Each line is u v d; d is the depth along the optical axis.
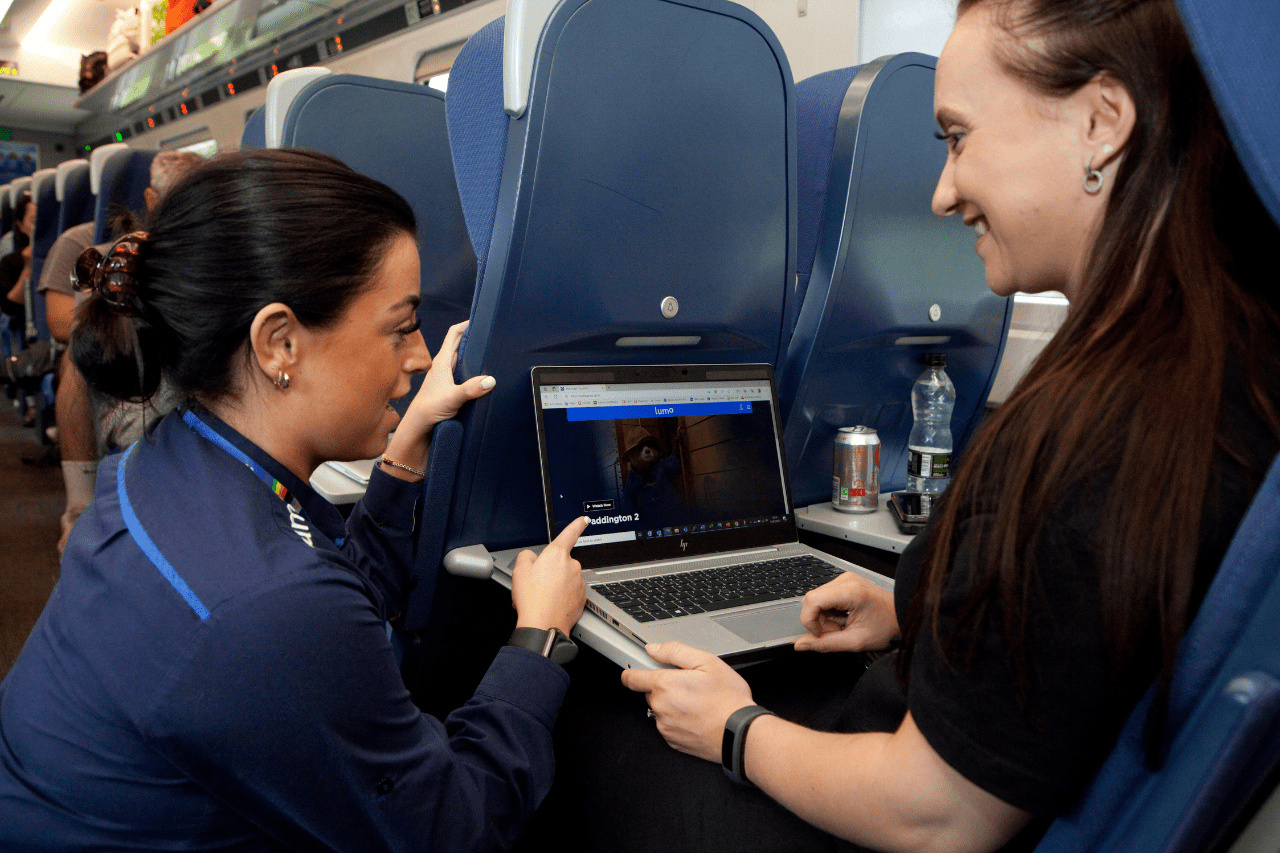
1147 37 0.54
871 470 1.58
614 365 1.31
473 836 0.78
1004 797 0.54
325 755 0.67
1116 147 0.58
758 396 1.43
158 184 2.40
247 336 0.74
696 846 0.95
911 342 1.68
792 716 1.09
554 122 1.10
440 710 1.39
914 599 0.66
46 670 0.70
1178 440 0.48
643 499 1.27
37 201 4.42
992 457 0.57
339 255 0.75
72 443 2.53
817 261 1.49
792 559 1.31
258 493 0.74
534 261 1.15
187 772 0.65
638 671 0.92
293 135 1.84
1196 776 0.44
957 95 0.66
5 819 0.68
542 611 1.00
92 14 6.98
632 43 1.14
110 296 0.73
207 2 5.29
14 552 3.30
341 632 0.68
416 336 0.88
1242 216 0.52
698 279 1.33
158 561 0.67
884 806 0.62
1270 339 0.51
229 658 0.63
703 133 1.26
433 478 1.20
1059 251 0.66
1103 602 0.49
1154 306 0.54
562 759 1.12
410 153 2.02
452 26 3.30
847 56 2.14
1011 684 0.53
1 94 7.85
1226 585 0.46
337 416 0.81
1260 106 0.41
